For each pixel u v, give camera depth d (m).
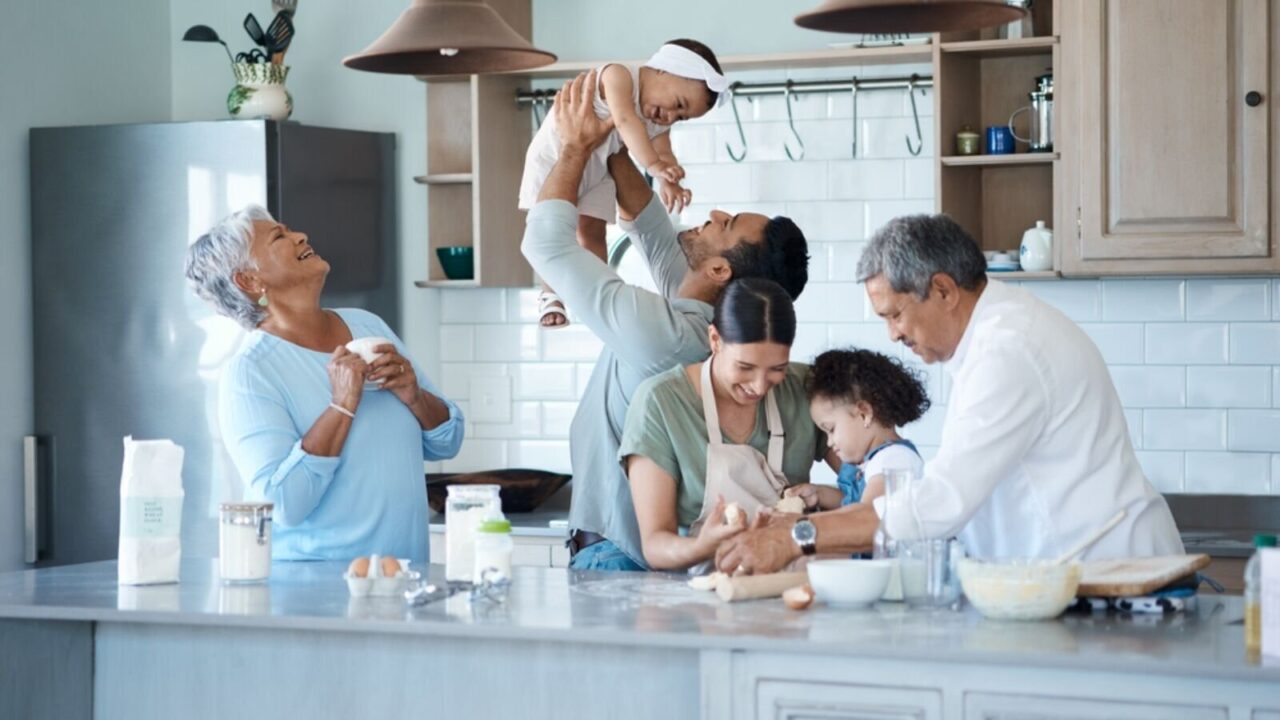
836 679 2.08
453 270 4.97
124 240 4.72
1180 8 4.23
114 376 4.73
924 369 4.73
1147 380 4.61
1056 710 1.98
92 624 2.70
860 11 2.82
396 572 2.55
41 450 4.81
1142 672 1.92
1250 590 1.99
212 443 4.64
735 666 2.13
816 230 4.81
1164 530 2.57
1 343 4.72
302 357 3.11
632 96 3.23
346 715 2.52
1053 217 4.47
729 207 4.88
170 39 5.37
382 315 5.10
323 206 4.82
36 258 4.80
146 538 2.71
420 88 5.15
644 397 2.78
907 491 2.40
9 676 2.56
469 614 2.33
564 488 5.08
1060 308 4.66
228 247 3.07
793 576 2.49
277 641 2.56
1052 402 2.46
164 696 2.64
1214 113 4.21
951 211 4.52
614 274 2.97
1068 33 4.35
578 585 2.64
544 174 3.41
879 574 2.34
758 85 4.81
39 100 4.86
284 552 3.09
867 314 4.78
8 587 2.70
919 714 2.04
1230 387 4.55
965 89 4.63
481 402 5.14
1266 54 4.17
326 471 2.98
